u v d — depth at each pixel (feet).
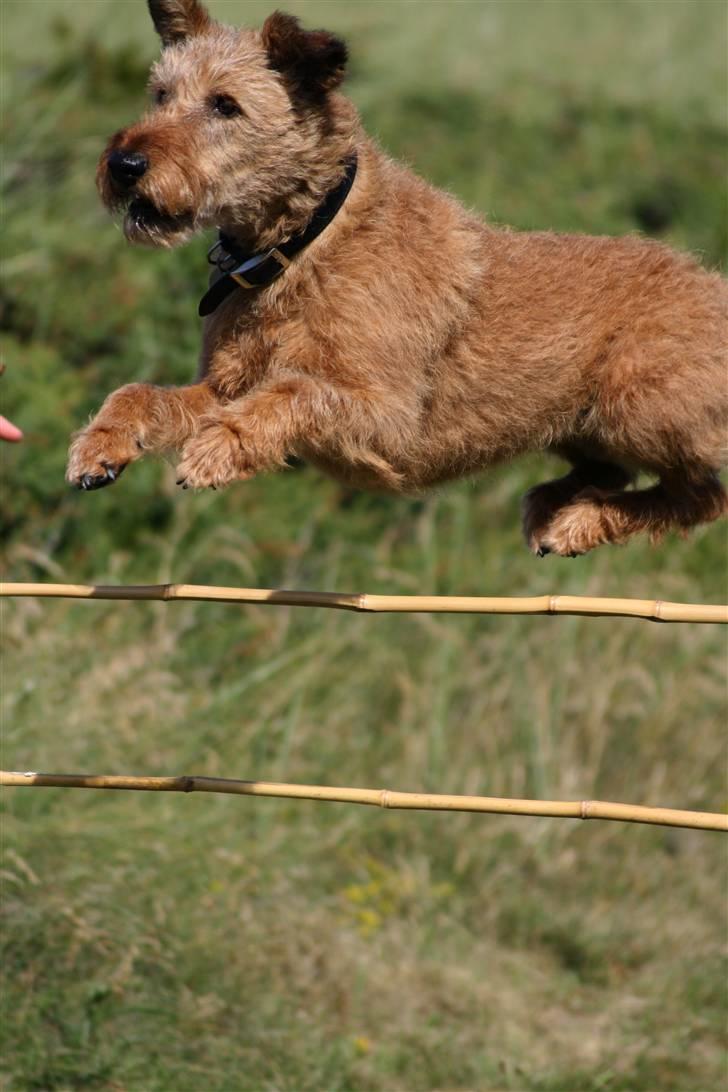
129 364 49.06
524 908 39.29
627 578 47.65
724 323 24.41
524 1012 35.40
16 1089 28.09
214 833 35.81
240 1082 29.45
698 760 43.65
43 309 49.49
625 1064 33.22
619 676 44.93
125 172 22.94
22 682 36.01
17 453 45.68
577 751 43.19
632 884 40.73
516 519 50.29
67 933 30.55
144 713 37.47
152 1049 29.50
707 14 78.74
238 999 31.53
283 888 35.99
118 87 56.49
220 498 47.83
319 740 41.09
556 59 70.38
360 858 39.45
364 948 35.81
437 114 61.72
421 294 23.47
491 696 43.65
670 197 61.72
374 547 48.24
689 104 68.39
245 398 22.09
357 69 61.93
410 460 23.86
